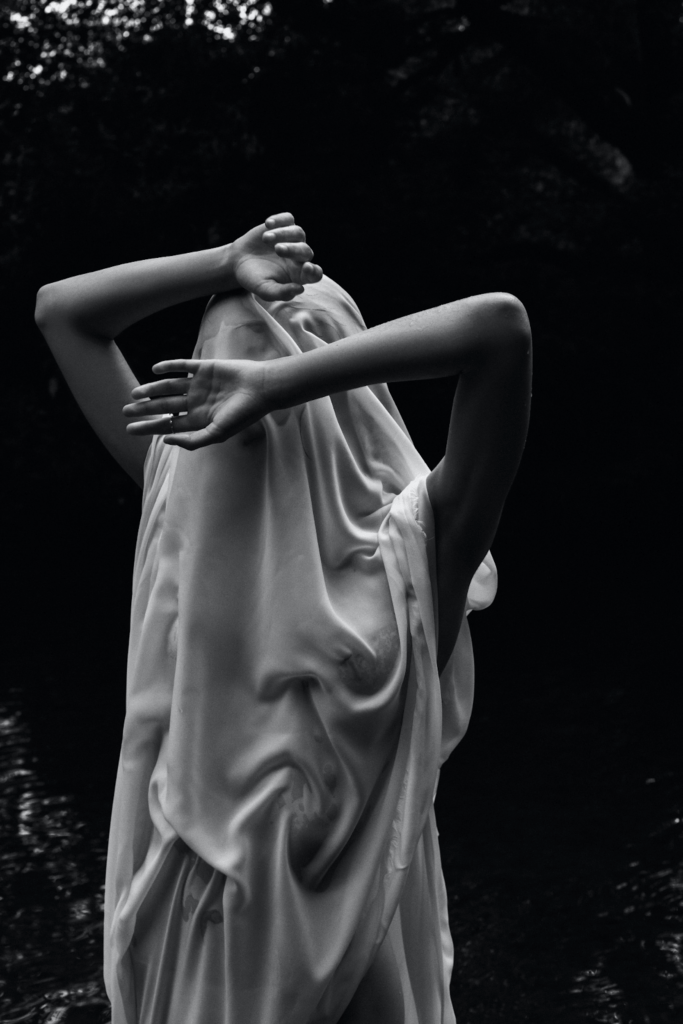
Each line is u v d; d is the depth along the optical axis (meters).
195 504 1.96
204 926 1.93
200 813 1.91
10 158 15.05
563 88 16.77
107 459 16.53
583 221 17.78
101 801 6.46
